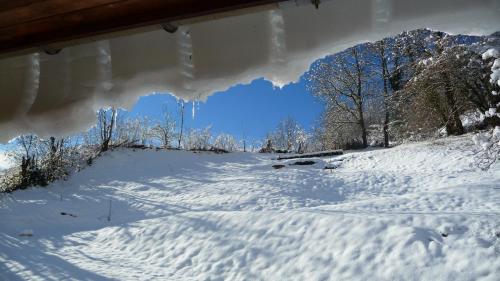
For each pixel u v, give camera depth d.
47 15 1.56
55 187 18.42
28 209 15.16
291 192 15.03
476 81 11.74
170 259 9.01
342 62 28.11
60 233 11.91
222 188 16.25
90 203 16.19
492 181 12.16
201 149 23.89
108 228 11.57
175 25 1.57
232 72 1.62
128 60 1.70
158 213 14.30
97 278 7.97
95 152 21.91
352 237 7.86
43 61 1.80
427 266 6.60
